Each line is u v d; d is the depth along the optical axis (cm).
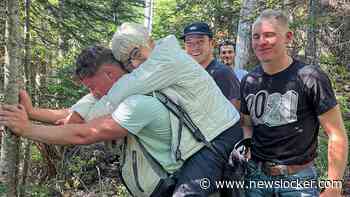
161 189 231
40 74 593
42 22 594
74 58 643
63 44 637
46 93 561
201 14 1123
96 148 704
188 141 228
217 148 231
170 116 226
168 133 228
